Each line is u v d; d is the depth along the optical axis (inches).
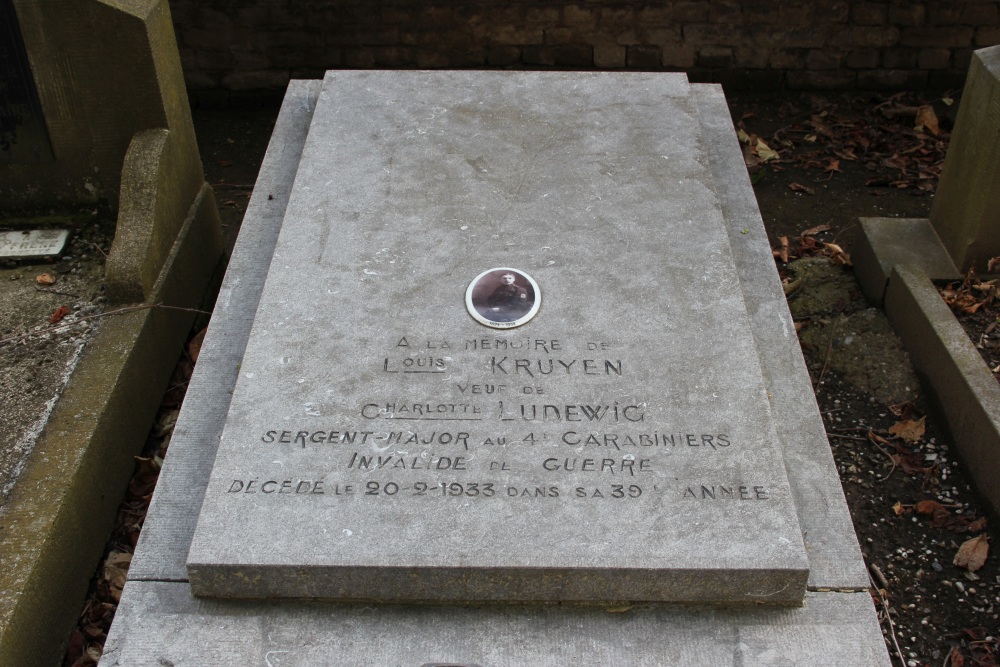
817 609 54.4
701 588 53.6
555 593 53.7
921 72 120.9
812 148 115.6
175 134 85.2
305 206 71.6
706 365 61.9
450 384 60.6
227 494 55.4
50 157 85.4
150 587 54.7
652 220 71.1
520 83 83.2
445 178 74.1
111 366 73.7
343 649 52.3
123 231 79.3
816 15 117.7
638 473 56.6
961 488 75.7
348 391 60.2
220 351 65.8
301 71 121.3
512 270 67.2
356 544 53.4
